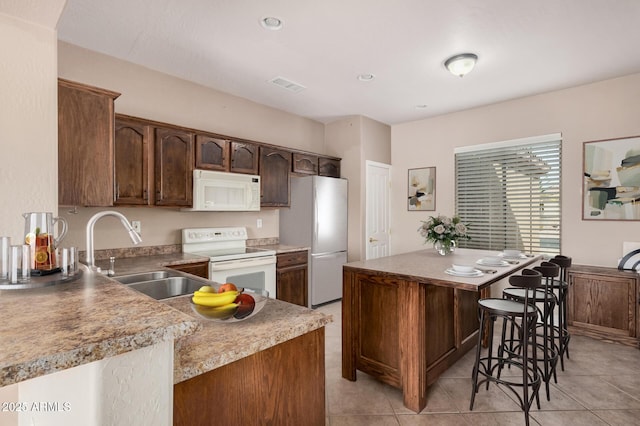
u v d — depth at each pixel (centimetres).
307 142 485
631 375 252
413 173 502
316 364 125
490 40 270
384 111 457
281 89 378
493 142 427
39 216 118
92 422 64
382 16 237
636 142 333
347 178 484
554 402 217
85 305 88
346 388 237
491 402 219
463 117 455
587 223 361
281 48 284
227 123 387
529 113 399
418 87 370
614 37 264
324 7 226
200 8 228
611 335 313
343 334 252
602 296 319
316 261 417
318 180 423
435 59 303
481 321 220
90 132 225
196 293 119
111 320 76
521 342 237
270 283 357
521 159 407
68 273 122
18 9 157
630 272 312
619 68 321
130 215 309
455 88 374
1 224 156
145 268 250
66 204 215
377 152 500
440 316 244
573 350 298
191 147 318
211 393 95
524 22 244
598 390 231
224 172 343
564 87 370
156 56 299
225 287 123
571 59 303
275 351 111
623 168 340
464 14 234
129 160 278
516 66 317
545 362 224
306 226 423
